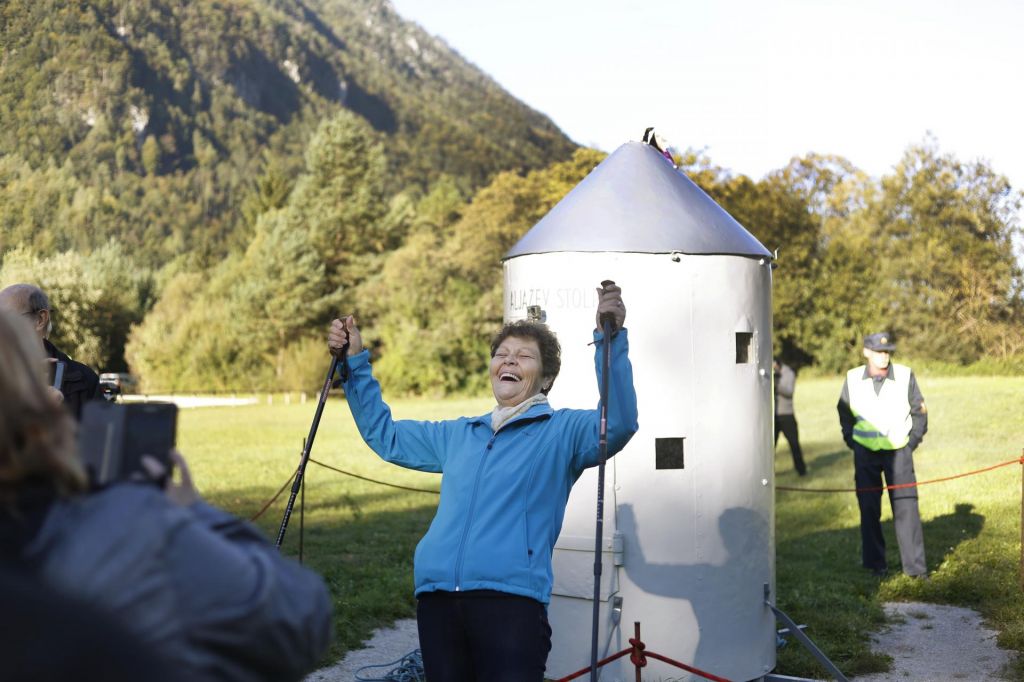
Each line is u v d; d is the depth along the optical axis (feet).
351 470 55.98
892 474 27.73
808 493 45.19
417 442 12.18
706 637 17.34
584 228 17.83
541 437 11.50
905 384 27.78
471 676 10.88
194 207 292.61
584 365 17.62
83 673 4.53
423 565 11.03
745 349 18.31
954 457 52.95
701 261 17.56
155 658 4.74
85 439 5.56
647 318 17.38
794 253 154.92
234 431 83.41
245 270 197.26
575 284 17.66
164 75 331.98
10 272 192.44
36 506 4.86
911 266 137.49
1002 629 22.48
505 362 11.90
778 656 20.22
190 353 178.91
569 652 17.58
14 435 4.88
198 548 5.13
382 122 404.98
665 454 17.52
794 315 143.54
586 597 17.44
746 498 17.84
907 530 27.09
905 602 25.63
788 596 25.27
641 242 17.44
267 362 177.68
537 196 173.78
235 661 5.13
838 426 69.82
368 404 12.35
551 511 11.25
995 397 72.64
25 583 4.59
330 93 408.67
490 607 10.62
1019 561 28.07
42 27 296.92
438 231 204.03
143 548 4.89
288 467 56.65
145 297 218.79
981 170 145.07
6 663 4.46
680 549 17.28
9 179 257.34
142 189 288.51
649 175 18.70
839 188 167.53
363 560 30.50
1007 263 136.98
